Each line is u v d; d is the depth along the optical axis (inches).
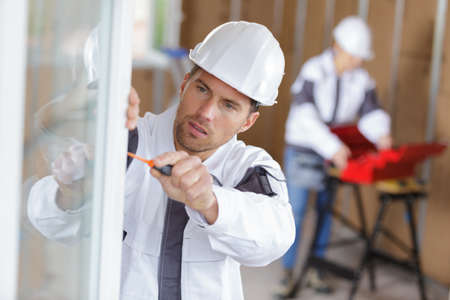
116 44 28.7
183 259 47.8
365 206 165.0
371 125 134.4
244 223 41.1
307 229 175.9
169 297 47.8
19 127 22.5
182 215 47.5
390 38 153.2
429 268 143.6
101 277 30.4
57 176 29.5
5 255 22.9
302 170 128.1
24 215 27.7
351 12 165.3
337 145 121.4
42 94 25.9
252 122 48.8
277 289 133.5
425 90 143.4
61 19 26.2
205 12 180.4
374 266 148.9
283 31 187.5
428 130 143.1
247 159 48.0
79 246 29.9
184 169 36.7
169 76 174.2
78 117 28.5
